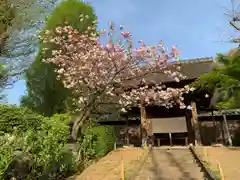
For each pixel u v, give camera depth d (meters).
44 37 15.38
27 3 9.19
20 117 6.22
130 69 12.66
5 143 5.18
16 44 10.10
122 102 13.45
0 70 10.42
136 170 8.86
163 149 14.62
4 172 4.88
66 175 8.64
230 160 10.01
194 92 15.57
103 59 12.04
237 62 14.06
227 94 15.23
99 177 8.41
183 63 16.22
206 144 20.95
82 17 19.59
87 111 11.38
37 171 6.44
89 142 11.46
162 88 15.73
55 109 18.59
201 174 8.27
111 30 12.34
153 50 12.44
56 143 7.23
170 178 7.96
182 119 21.41
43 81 19.00
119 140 21.41
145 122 16.83
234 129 21.17
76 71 12.37
